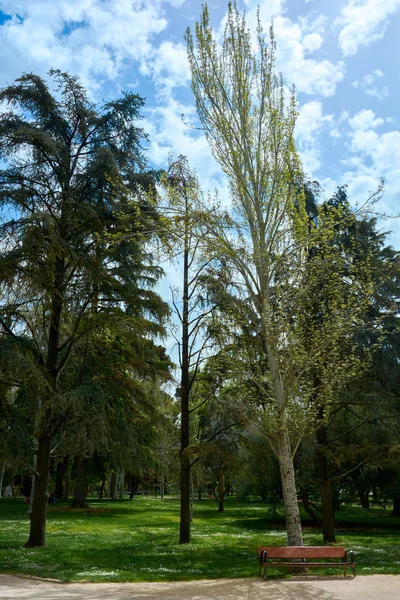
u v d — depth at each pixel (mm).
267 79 14211
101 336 17500
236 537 20391
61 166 17109
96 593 9773
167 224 13641
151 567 12820
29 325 16141
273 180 13727
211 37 14516
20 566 12711
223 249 13391
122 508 37062
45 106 17672
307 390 13648
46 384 13781
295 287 13500
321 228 13828
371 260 18047
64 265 17469
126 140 18641
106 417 14602
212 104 14336
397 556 14883
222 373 15688
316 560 13961
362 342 18953
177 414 27234
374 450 17875
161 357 21719
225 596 9398
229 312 14914
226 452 17344
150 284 18125
